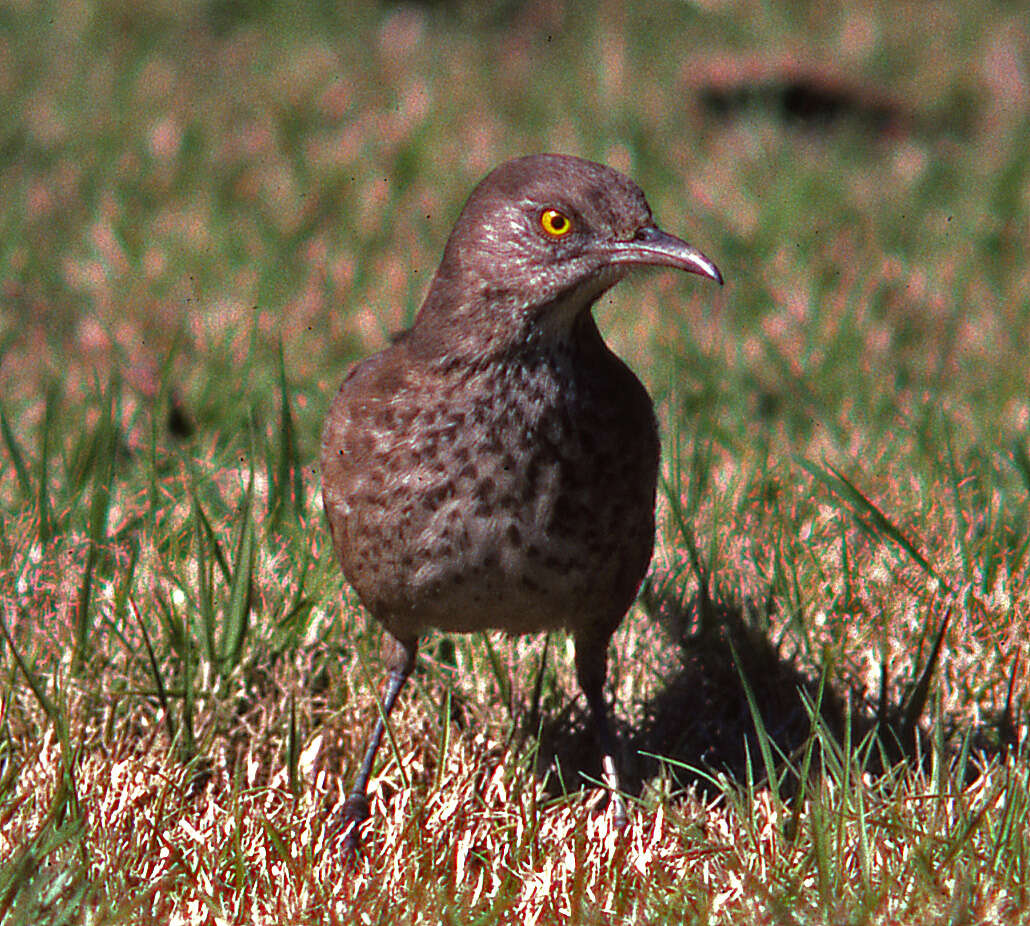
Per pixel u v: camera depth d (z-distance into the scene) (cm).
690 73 2062
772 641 891
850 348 1299
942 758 746
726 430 1152
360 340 1320
